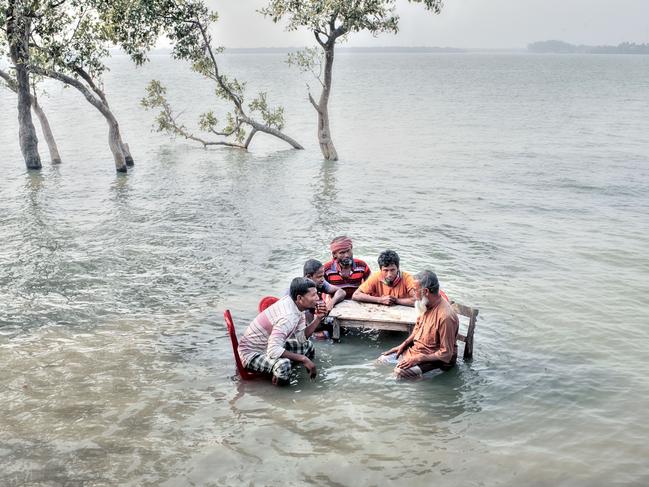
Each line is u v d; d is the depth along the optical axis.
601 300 9.42
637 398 6.50
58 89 100.75
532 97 69.88
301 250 12.68
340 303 8.44
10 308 9.50
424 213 15.86
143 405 6.50
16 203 17.58
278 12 23.50
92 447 5.72
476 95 74.25
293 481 5.21
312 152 28.50
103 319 9.05
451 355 7.01
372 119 44.47
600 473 5.24
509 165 23.78
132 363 7.54
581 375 7.04
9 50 22.75
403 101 63.72
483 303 9.38
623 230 13.80
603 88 90.50
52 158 25.30
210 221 15.34
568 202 16.94
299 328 7.31
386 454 5.57
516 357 7.55
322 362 7.55
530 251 12.20
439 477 5.22
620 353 7.61
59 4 21.64
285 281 10.73
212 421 6.18
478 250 12.33
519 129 37.25
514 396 6.61
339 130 37.38
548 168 22.92
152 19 22.84
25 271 11.38
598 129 36.94
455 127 38.72
